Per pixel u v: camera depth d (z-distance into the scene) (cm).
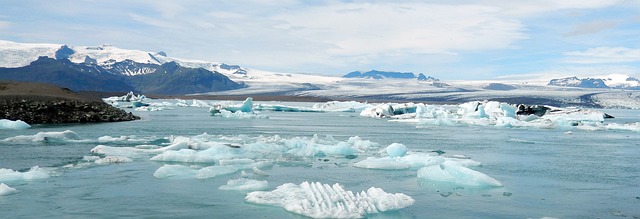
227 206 1345
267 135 3525
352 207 1280
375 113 6444
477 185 1659
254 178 1753
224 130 3900
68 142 2717
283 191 1445
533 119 5581
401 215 1275
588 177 1864
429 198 1466
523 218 1270
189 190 1533
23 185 1573
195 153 2183
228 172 1831
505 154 2541
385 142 3128
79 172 1805
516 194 1545
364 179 1756
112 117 4572
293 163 2109
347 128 4372
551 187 1667
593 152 2664
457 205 1387
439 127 4638
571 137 3653
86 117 4350
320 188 1426
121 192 1495
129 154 2247
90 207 1323
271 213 1277
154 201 1394
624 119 7375
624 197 1529
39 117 4075
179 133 3500
